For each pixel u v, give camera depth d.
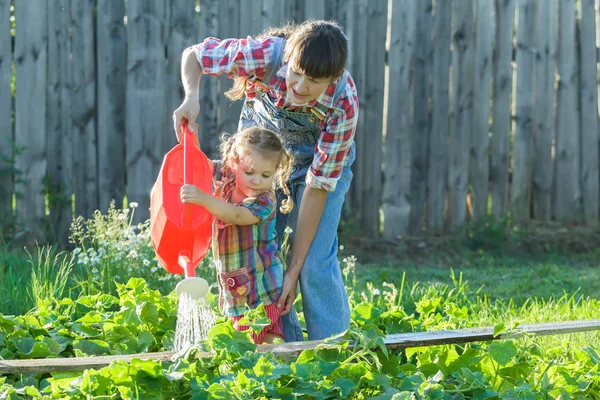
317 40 3.18
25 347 3.64
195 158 3.65
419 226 7.22
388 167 7.10
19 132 6.51
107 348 3.69
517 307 5.27
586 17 7.27
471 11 7.07
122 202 6.74
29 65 6.46
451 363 3.48
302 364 3.11
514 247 7.06
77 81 6.57
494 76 7.18
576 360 3.81
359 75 6.98
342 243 6.94
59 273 4.97
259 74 3.52
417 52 7.04
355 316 4.02
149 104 6.66
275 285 3.75
